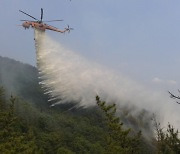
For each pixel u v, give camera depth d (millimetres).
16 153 34656
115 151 36125
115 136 38750
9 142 37531
